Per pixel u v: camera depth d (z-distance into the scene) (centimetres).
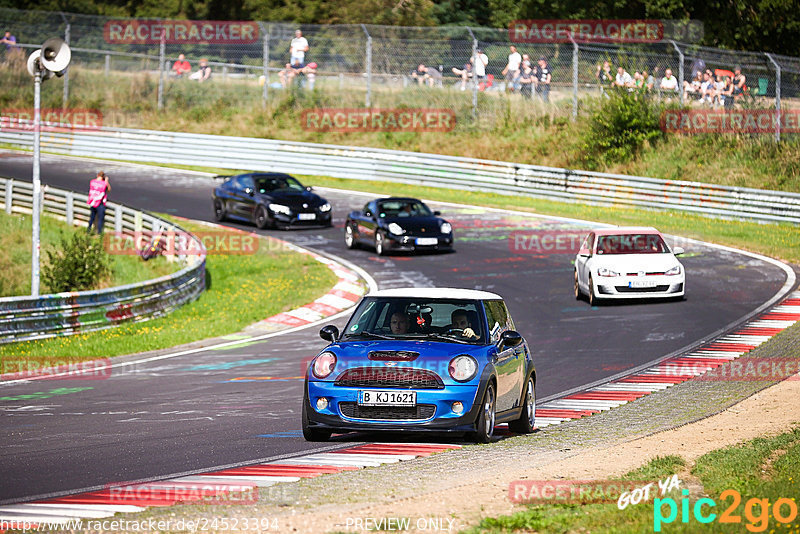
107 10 18950
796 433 2989
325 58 15388
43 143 13912
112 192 11088
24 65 15862
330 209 9519
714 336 5356
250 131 14200
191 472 2512
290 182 9831
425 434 3136
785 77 11575
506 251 8419
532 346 5259
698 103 11988
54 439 3023
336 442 2977
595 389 4134
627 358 4869
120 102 15150
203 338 5850
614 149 11912
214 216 10100
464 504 2080
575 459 2638
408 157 11975
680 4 13888
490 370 2888
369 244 8450
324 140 13875
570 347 5206
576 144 12338
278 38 14650
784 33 14188
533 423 3334
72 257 7506
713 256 8100
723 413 3466
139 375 4612
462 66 13900
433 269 7762
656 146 11862
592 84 12875
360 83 14375
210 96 15200
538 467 2519
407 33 14725
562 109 13050
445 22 16750
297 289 7306
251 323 6381
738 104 11719
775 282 7031
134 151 13338
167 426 3278
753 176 10850
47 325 5553
